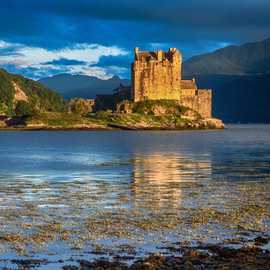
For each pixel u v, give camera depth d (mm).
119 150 135750
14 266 27641
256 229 35906
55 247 31328
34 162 96812
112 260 28734
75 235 34250
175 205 45625
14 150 136375
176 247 31312
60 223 37906
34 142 181625
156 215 40875
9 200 48812
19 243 32156
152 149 139625
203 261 27453
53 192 54469
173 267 26453
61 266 27719
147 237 33719
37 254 29891
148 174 73188
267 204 46000
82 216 40594
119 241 32750
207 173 74125
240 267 26203
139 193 53406
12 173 75562
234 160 99250
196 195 51750
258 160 98938
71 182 63844
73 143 175000
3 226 36875
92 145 162250
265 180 65000
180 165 88562
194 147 149000
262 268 26062
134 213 41781
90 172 76688
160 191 54875
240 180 65062
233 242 32469
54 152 128000
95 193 53562
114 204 46281
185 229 35938
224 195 51688
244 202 47188
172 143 174125
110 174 73500
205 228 36188
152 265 26516
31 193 53750
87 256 29562
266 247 31172
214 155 114375
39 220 39000
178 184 61188
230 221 38469
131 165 89125
